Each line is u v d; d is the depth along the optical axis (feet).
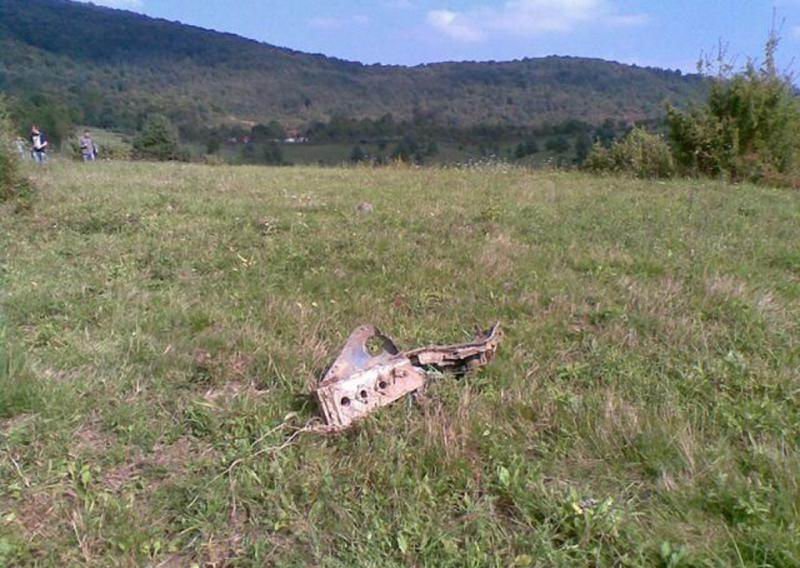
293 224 21.57
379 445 7.63
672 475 7.02
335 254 17.25
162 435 8.05
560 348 10.91
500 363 10.09
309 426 8.13
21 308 12.02
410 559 5.96
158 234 19.49
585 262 16.48
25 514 6.49
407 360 9.20
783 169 43.04
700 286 14.03
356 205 26.66
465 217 23.45
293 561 5.98
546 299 13.51
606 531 6.15
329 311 12.54
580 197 30.09
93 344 10.57
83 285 13.76
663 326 11.69
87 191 29.89
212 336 11.00
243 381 9.64
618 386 9.34
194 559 6.02
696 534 6.13
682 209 25.73
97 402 8.70
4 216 21.91
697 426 8.07
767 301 12.97
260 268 15.62
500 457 7.49
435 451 7.47
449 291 14.14
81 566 5.84
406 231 20.70
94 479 7.13
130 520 6.43
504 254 17.26
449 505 6.70
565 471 7.30
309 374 9.66
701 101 45.27
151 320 11.66
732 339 11.13
